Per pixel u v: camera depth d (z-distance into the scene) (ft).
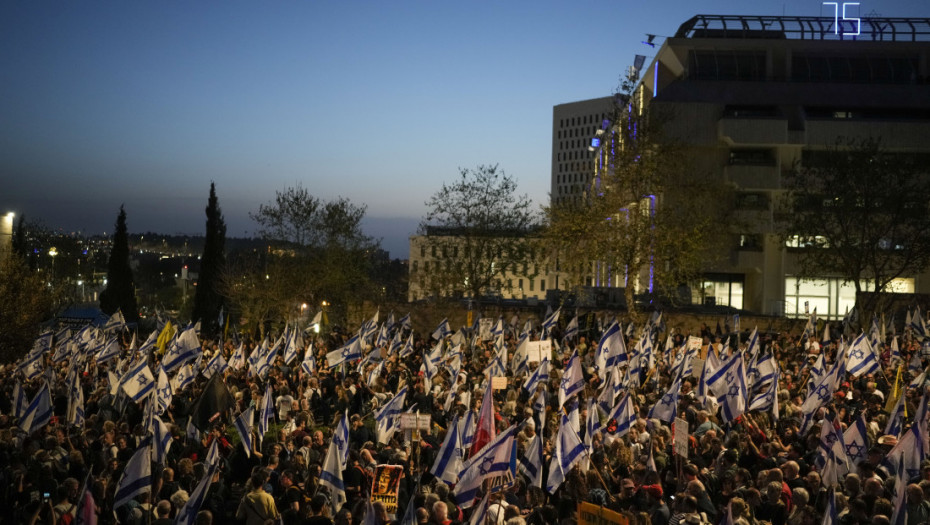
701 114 246.47
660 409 60.95
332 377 92.63
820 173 186.91
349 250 196.44
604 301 217.36
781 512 40.88
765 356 78.89
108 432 57.06
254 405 71.51
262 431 60.29
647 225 164.14
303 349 122.52
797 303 238.48
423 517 38.29
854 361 82.53
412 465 54.49
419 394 77.05
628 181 169.68
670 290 184.24
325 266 189.67
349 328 187.73
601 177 175.32
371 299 199.82
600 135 289.12
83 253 361.71
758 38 267.18
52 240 342.85
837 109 251.80
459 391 74.33
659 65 277.64
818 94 253.65
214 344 128.88
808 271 195.83
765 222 240.53
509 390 78.95
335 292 194.29
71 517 43.19
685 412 63.93
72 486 44.04
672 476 48.52
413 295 213.87
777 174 240.32
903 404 58.85
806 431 63.36
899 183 176.96
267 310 186.39
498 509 39.55
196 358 98.94
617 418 56.29
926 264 182.70
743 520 36.63
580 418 60.18
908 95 254.27
